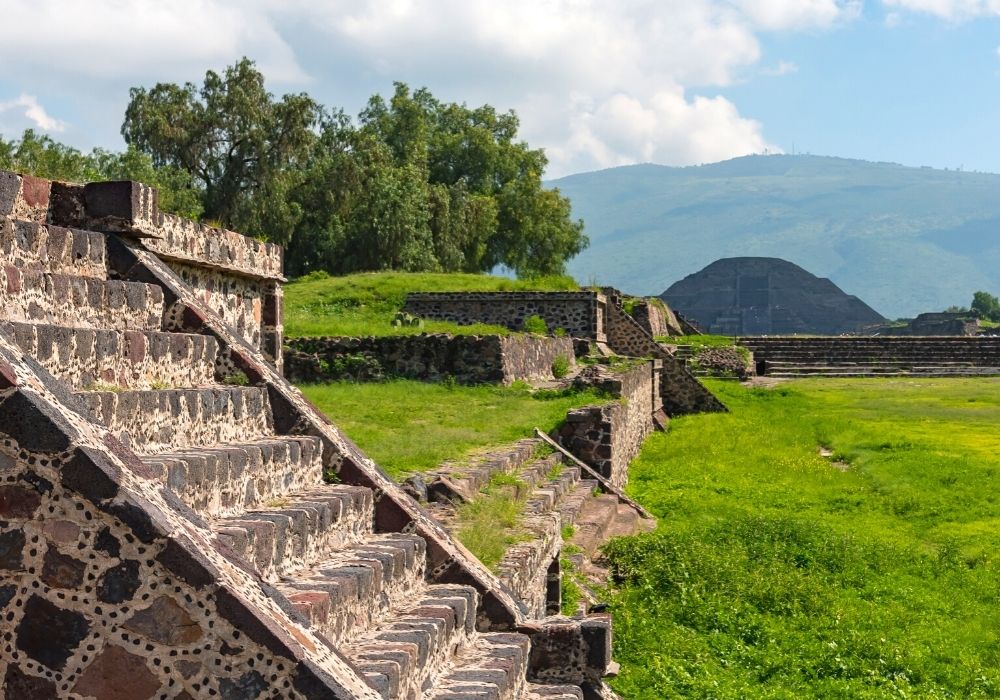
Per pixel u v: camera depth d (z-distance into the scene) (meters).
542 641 7.79
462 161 65.19
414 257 50.53
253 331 10.96
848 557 15.11
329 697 4.47
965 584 14.27
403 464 12.71
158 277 7.63
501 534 10.25
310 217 50.00
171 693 4.49
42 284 6.12
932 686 10.25
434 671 6.42
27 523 4.52
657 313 53.06
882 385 45.25
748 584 13.04
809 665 10.62
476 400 21.09
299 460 7.58
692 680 9.72
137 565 4.52
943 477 22.08
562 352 29.86
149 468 5.31
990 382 46.28
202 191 46.12
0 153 32.12
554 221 68.06
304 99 46.34
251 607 4.54
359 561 6.71
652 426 31.27
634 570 13.27
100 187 7.54
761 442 27.52
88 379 6.03
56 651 4.50
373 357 23.33
